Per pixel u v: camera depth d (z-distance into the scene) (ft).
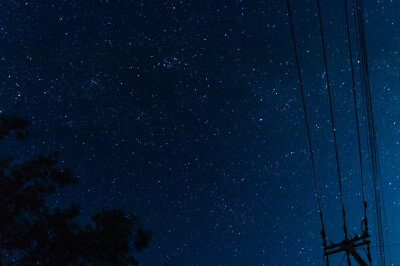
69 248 26.86
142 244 28.60
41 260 26.55
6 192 26.61
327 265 27.89
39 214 27.32
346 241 27.89
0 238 26.02
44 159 28.14
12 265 26.14
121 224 28.32
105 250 27.66
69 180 28.53
